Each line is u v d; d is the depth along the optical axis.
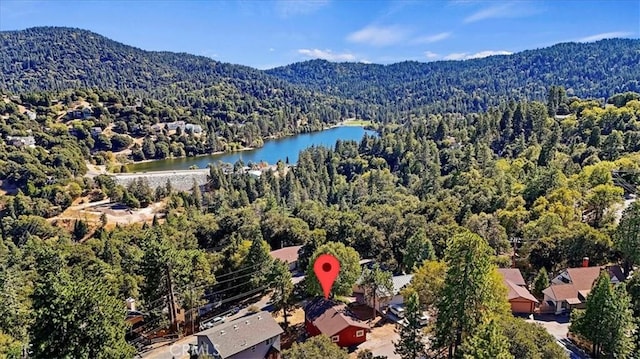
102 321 29.17
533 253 62.03
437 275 44.84
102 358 28.66
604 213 75.44
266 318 48.78
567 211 70.38
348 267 56.44
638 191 76.06
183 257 56.19
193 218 113.69
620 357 37.69
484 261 33.97
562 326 48.50
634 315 42.06
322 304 52.03
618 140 112.06
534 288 55.75
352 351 45.78
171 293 53.00
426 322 44.81
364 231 76.62
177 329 53.22
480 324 32.66
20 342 41.44
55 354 27.98
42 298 28.91
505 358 26.48
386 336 49.03
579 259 59.34
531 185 91.88
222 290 65.19
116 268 70.75
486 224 70.31
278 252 79.00
